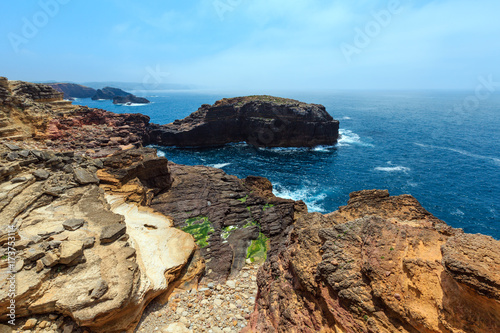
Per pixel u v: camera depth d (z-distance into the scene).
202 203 26.75
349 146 74.31
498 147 68.50
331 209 39.75
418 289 6.88
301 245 10.95
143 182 27.30
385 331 6.97
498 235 31.86
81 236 14.06
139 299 12.27
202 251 20.06
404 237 8.35
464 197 41.06
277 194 44.78
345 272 8.51
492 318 5.70
